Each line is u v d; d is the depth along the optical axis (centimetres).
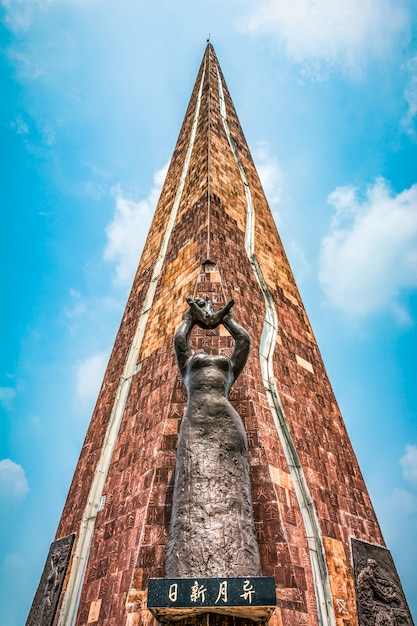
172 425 1457
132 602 1147
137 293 2369
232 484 946
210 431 1003
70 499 1758
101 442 1802
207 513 901
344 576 1415
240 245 2148
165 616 820
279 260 2398
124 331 2248
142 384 1798
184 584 808
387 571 1560
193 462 966
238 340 1159
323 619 1257
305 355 2069
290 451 1564
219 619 833
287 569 1194
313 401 1891
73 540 1559
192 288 1828
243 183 2603
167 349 1770
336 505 1591
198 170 2495
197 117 3064
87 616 1267
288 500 1374
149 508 1292
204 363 1102
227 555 856
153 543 1230
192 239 2088
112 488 1556
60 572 1513
